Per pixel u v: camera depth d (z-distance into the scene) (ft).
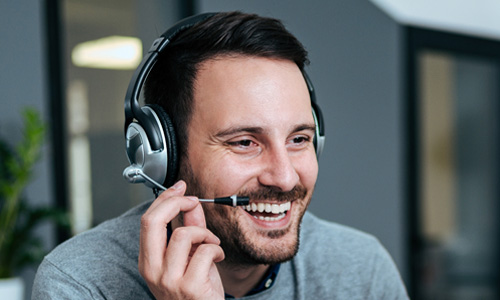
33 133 8.79
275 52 2.59
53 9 9.66
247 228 2.62
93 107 9.96
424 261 13.62
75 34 9.84
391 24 12.49
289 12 10.88
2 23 9.36
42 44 9.59
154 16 10.24
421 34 12.87
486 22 13.53
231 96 2.55
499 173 14.52
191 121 2.66
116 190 10.03
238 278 2.96
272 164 2.57
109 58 10.07
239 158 2.61
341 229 3.80
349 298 3.41
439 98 15.31
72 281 2.87
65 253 3.02
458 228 15.15
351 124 11.85
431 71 15.38
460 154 15.17
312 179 2.76
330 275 3.44
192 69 2.64
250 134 2.57
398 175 12.69
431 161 15.39
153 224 2.43
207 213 2.65
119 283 2.92
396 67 12.61
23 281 9.71
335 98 11.57
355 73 11.89
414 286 13.03
